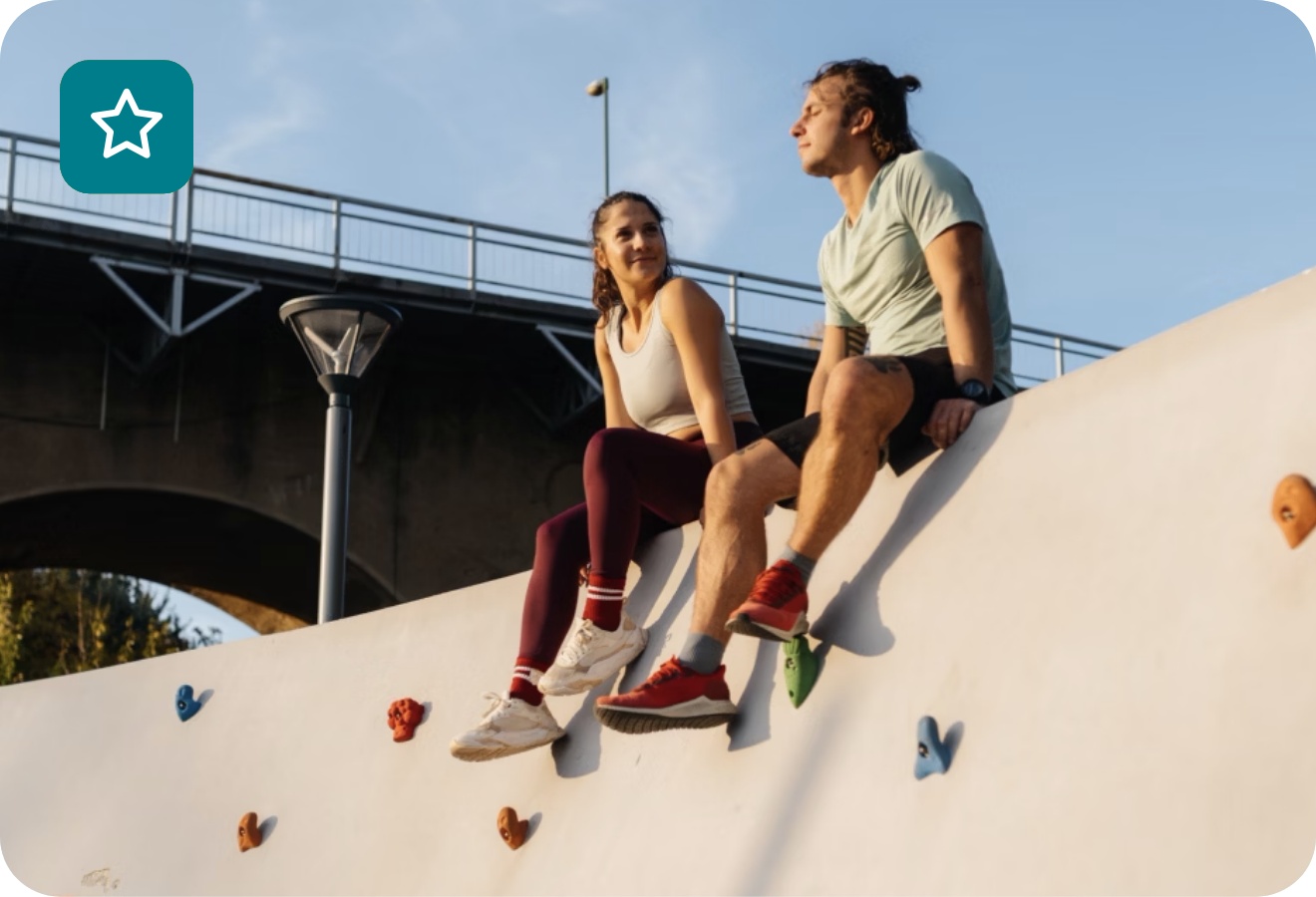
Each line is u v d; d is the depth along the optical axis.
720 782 3.00
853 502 2.79
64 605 24.00
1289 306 2.39
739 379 3.62
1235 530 2.29
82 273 13.97
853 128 3.21
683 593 3.44
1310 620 2.11
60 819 5.16
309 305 6.46
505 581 4.20
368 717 4.38
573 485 16.72
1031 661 2.50
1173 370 2.55
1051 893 2.22
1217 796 2.09
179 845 4.68
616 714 2.87
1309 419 2.27
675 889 2.92
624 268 3.51
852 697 2.80
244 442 14.94
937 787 2.52
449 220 15.91
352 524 15.54
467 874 3.61
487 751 3.31
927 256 2.98
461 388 16.48
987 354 2.89
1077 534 2.56
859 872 2.56
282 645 4.93
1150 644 2.32
